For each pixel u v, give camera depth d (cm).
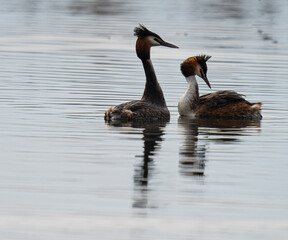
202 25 3253
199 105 1659
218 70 2206
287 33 3091
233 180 1148
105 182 1127
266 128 1527
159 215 1001
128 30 3070
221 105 1648
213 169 1205
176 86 1952
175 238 930
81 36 2873
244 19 3509
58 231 945
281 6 4034
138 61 2345
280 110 1700
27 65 2195
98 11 3684
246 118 1633
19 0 4050
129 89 1881
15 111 1600
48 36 2848
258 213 1010
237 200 1059
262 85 1980
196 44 2719
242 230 956
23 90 1825
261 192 1091
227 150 1327
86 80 1989
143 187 1107
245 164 1237
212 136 1443
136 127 1513
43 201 1039
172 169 1201
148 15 3566
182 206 1033
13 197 1050
